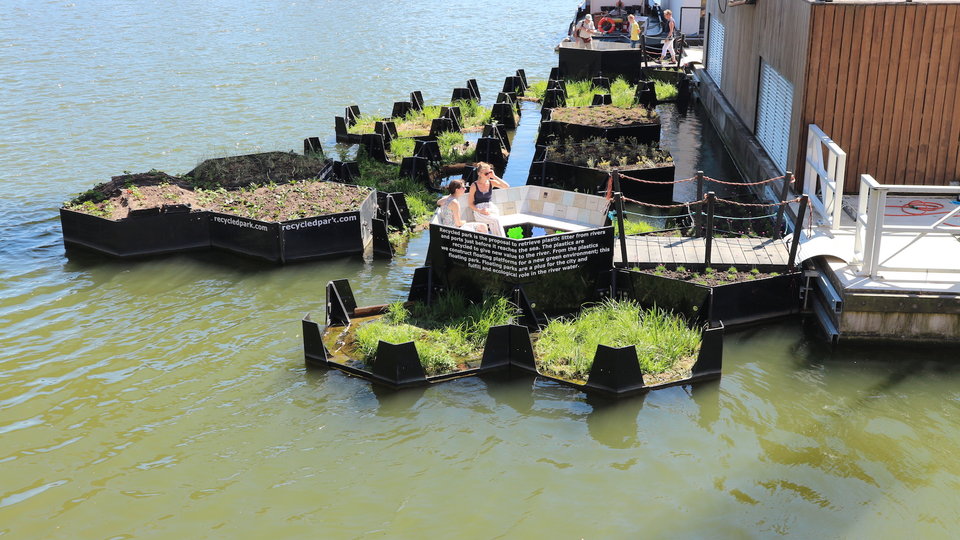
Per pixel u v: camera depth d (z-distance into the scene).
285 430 10.55
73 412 11.05
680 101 28.20
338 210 15.98
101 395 11.41
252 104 29.08
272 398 11.23
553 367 11.63
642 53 32.56
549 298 12.95
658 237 14.30
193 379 11.75
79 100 29.69
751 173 19.45
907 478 9.34
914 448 9.86
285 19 49.75
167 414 10.95
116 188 17.14
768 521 8.77
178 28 46.44
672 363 11.65
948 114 15.05
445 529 8.80
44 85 32.09
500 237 12.55
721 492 9.23
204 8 54.88
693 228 14.86
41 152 23.61
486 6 55.62
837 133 15.40
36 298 14.30
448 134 23.33
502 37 43.53
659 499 9.15
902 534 8.52
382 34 44.31
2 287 14.73
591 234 12.80
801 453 9.83
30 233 17.38
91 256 16.08
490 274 12.90
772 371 11.52
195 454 10.13
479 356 11.96
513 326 11.55
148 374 11.90
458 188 13.70
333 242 15.78
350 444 10.23
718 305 12.45
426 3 57.06
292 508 9.18
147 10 54.00
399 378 11.30
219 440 10.38
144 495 9.46
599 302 13.18
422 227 17.27
